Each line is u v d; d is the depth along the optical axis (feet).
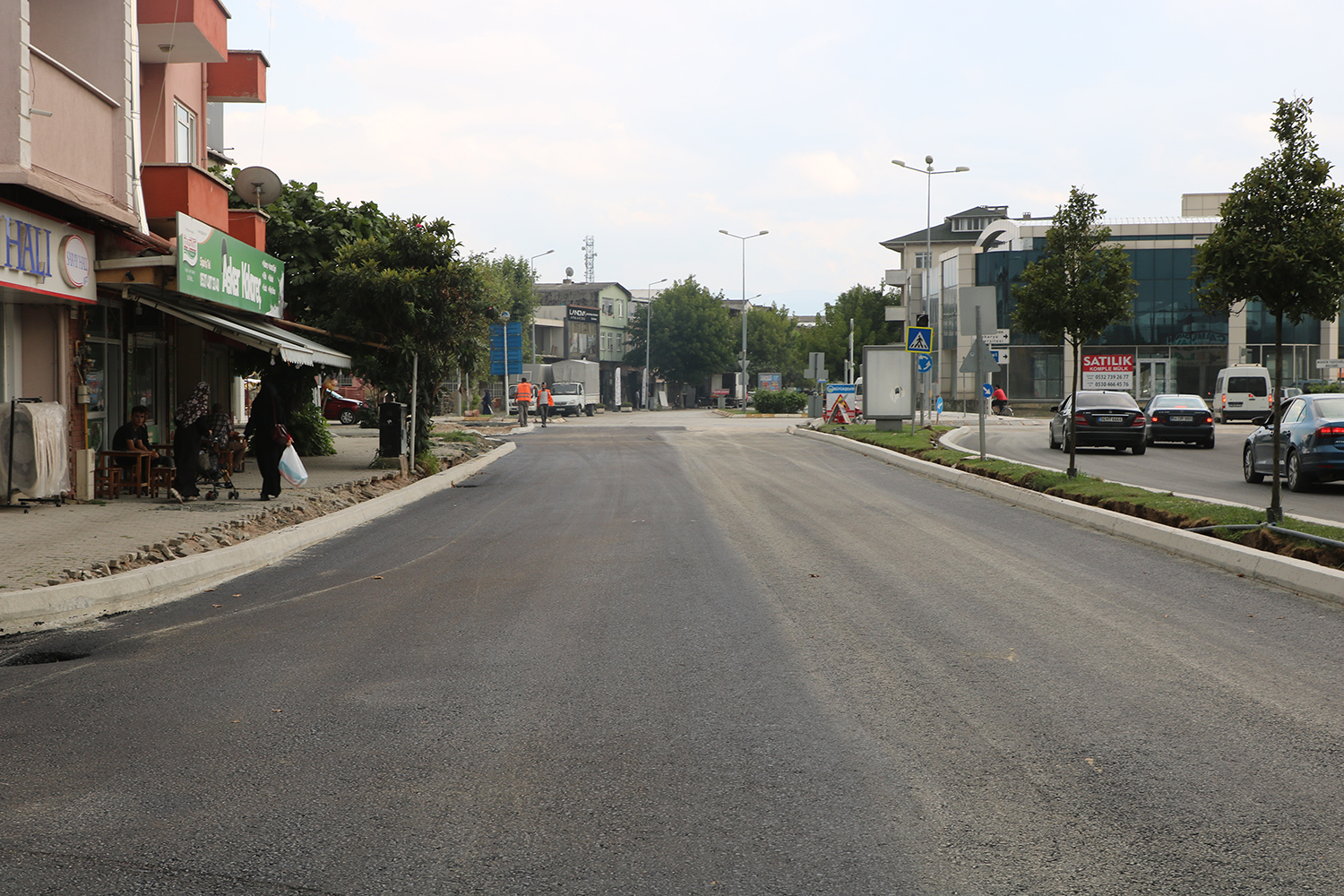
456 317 69.82
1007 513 47.26
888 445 89.20
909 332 95.14
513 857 12.30
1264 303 37.01
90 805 13.93
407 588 30.12
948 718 17.53
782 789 14.37
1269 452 58.59
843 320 288.92
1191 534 36.06
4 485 43.19
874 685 19.56
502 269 256.11
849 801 13.93
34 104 41.04
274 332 59.77
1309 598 27.73
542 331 308.81
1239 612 25.90
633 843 12.66
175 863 12.15
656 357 323.57
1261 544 33.78
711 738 16.57
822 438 111.75
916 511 48.34
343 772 15.12
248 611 27.02
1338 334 196.75
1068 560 34.04
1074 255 57.31
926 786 14.47
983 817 13.38
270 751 16.06
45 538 35.60
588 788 14.48
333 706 18.42
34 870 11.96
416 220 71.72
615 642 23.06
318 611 26.91
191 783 14.71
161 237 53.72
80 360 48.14
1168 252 200.03
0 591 26.35
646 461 82.23
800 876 11.77
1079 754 15.69
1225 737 16.44
